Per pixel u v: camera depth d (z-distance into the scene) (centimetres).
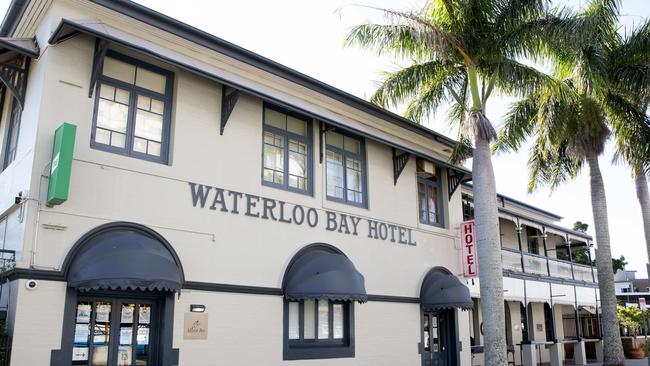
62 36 903
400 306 1427
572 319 2881
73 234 872
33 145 865
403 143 1511
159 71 1056
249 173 1145
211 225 1054
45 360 812
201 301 1011
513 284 2092
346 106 1405
